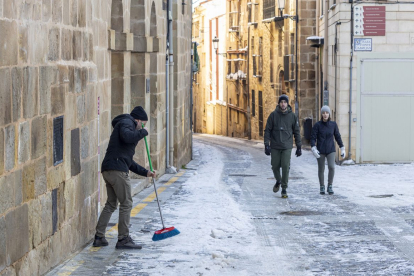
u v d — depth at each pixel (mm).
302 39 38750
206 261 7945
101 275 7301
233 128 61750
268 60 48688
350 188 16203
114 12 14289
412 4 24359
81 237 8992
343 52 24656
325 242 9250
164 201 13492
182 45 24562
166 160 20906
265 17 48938
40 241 7094
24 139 6508
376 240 9305
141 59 17109
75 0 8492
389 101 24672
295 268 7664
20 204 6410
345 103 24781
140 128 9180
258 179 18969
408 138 24750
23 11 6426
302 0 38688
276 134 14430
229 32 62281
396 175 20078
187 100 27234
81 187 8945
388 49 24594
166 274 7367
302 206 12953
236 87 59844
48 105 7336
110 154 8797
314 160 28453
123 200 8820
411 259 8062
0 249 5844
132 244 8852
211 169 23172
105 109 12117
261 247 8938
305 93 39062
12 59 6125
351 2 24406
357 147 24797
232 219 11047
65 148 8070
